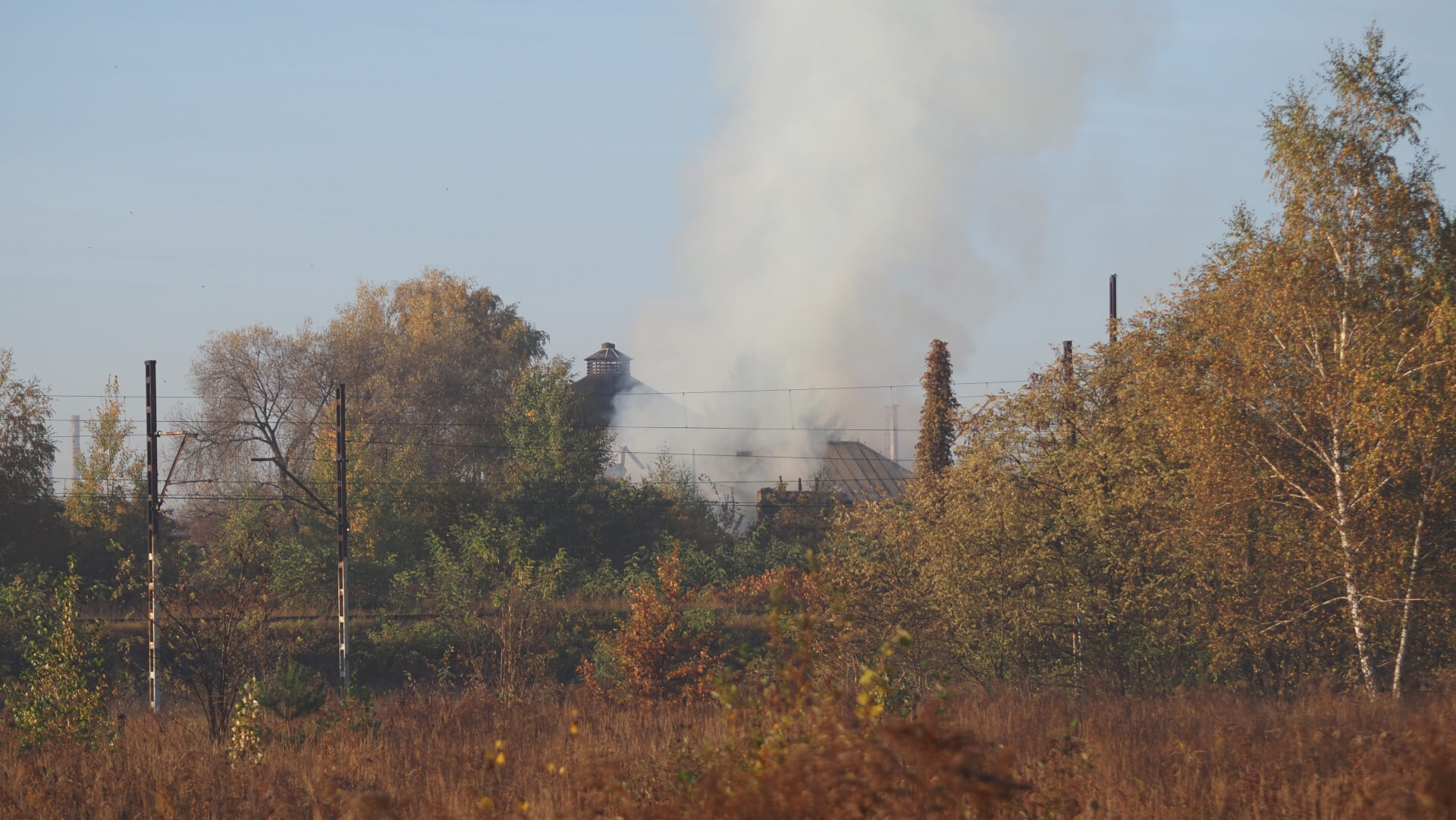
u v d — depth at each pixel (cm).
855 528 9925
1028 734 4188
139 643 11725
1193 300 8475
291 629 13075
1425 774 2292
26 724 5522
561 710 6022
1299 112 7925
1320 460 7925
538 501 19100
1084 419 8900
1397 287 7662
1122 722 4738
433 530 18288
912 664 8525
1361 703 5850
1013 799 1861
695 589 16350
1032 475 8869
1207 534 8006
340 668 10694
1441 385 7238
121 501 17588
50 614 9988
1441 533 7619
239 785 3756
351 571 15775
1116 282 11156
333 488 17725
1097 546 8462
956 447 9194
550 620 13500
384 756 4316
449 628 13350
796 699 2158
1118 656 8350
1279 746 3869
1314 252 7738
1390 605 7525
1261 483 7938
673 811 2138
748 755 2103
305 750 4634
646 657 9931
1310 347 7756
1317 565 7819
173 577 15150
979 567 8612
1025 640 8581
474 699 6181
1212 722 4759
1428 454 7344
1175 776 3259
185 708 7000
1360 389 7300
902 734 1823
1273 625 7850
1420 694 6638
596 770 2670
